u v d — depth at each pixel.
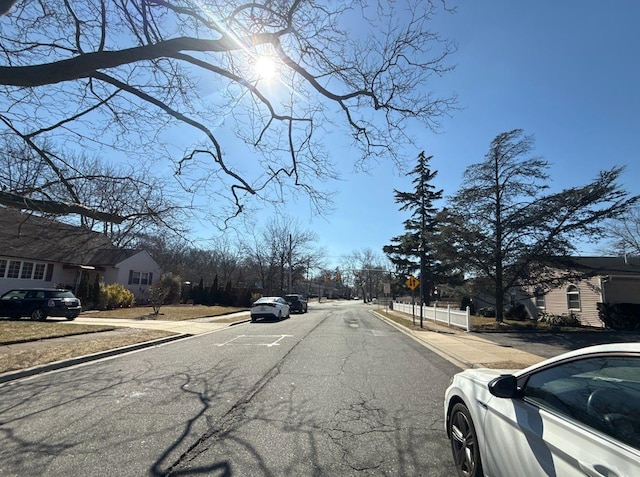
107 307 28.42
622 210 19.81
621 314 21.22
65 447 4.34
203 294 42.28
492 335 17.92
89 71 6.45
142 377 7.93
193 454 4.18
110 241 20.14
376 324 23.81
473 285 23.39
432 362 10.25
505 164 22.44
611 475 2.00
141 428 4.95
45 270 28.20
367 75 8.59
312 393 6.75
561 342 15.58
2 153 8.39
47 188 8.67
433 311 25.77
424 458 4.16
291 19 7.54
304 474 3.77
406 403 6.20
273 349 12.00
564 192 20.58
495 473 3.09
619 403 2.31
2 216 23.27
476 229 22.36
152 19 7.47
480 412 3.40
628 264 26.86
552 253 20.95
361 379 7.91
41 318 18.66
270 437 4.70
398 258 48.75
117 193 9.18
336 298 129.75
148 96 7.77
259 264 56.28
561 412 2.63
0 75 5.89
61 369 8.78
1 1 5.60
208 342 13.80
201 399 6.29
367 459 4.12
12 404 6.00
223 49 7.16
